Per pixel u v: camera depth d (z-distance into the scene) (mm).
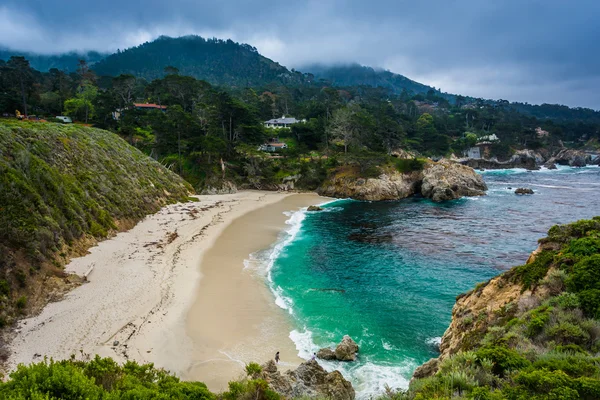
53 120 93188
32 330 24344
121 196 53594
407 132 148750
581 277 17375
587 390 10688
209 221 57125
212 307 29531
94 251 38344
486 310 19656
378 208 75188
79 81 142125
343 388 19125
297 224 60125
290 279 36406
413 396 14289
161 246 42906
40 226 32938
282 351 24125
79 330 24703
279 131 128500
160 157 95812
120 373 16094
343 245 48375
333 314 29484
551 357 13297
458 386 12914
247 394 15484
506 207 73500
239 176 96688
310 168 98062
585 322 15250
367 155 93688
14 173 35031
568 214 66188
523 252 45250
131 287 31641
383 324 28172
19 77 94125
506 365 13539
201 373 21328
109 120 103062
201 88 126375
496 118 190500
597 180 113688
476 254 44781
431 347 25219
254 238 49969
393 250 46438
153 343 23891
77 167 49875
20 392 11742
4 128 43156
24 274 27984
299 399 16297
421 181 92562
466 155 155625
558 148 176750
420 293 33719
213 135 99938
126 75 120500
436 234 54031
